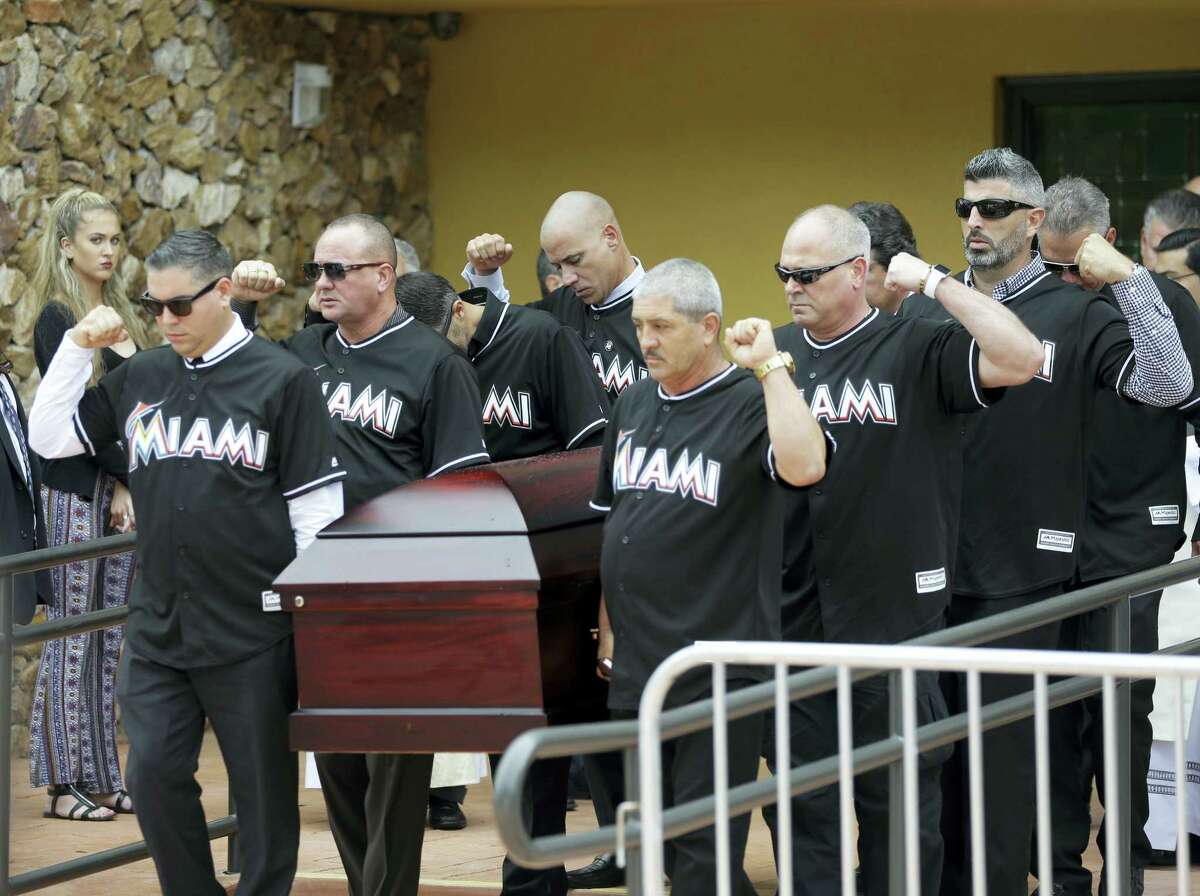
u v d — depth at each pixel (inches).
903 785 317.7
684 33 754.8
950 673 408.5
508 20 768.9
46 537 495.5
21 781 573.9
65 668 516.4
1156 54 718.5
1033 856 431.5
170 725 366.6
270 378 363.3
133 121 652.1
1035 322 397.4
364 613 328.8
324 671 331.3
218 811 528.1
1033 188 395.2
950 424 369.1
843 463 363.9
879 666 278.5
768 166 751.1
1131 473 427.8
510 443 449.1
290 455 363.9
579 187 768.3
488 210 778.2
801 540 371.2
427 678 327.9
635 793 282.2
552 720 336.8
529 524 340.5
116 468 489.7
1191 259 479.2
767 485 333.1
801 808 374.0
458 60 775.1
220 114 680.4
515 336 448.8
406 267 523.8
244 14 690.2
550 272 518.3
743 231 754.8
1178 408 402.3
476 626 325.7
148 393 370.6
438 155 782.5
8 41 603.8
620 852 270.5
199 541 361.4
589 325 470.3
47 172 616.4
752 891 365.1
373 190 756.0
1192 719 465.7
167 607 365.7
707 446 334.0
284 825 369.4
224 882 457.4
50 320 492.1
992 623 334.0
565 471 372.8
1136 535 427.5
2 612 401.7
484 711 326.0
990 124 730.8
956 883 413.4
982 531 398.3
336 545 335.9
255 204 696.4
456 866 467.8
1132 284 380.5
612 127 764.0
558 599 341.7
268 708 364.5
